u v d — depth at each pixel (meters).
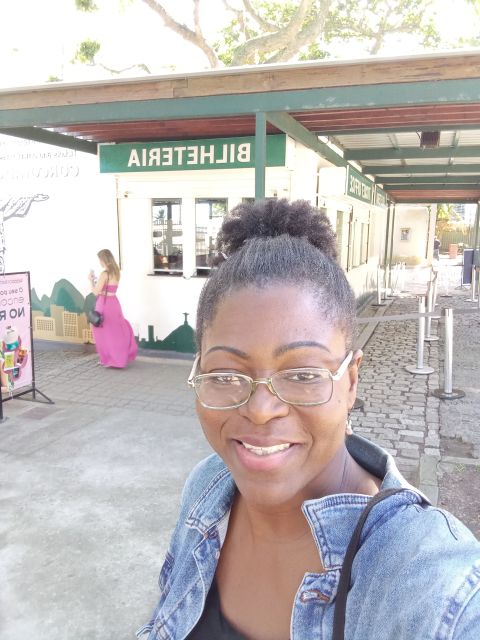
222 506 1.12
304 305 0.87
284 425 0.88
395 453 4.81
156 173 8.07
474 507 3.82
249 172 7.62
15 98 5.52
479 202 18.14
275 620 0.95
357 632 0.77
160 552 3.31
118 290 8.61
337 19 15.08
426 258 25.45
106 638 2.64
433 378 7.25
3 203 9.18
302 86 4.74
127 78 5.02
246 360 0.88
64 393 6.49
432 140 7.45
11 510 3.81
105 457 4.67
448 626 0.66
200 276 8.16
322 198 8.27
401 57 4.38
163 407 5.96
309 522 0.89
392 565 0.76
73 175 8.65
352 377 0.98
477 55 4.30
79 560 3.24
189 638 1.06
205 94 4.98
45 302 9.21
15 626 2.72
